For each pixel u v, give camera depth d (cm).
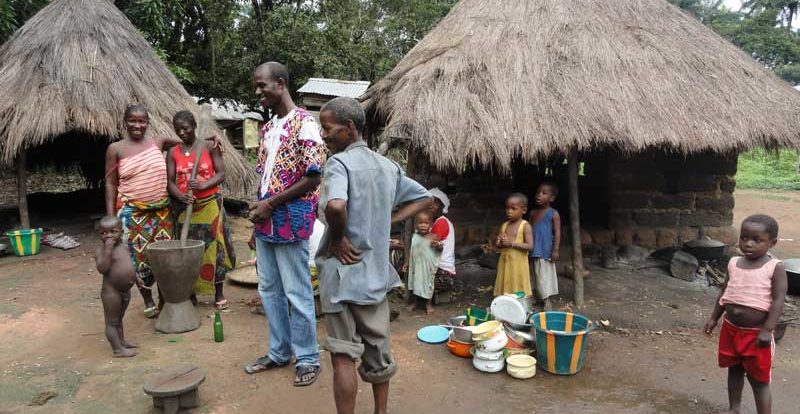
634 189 594
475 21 545
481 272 576
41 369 341
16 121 623
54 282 538
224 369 344
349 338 244
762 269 277
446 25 584
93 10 727
